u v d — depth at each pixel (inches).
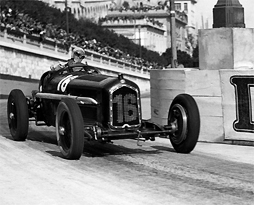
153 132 344.8
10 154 355.3
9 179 280.1
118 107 342.6
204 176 286.8
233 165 320.2
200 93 431.5
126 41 2861.7
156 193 250.2
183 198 241.6
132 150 379.9
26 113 403.2
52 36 1748.3
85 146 397.4
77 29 2285.9
